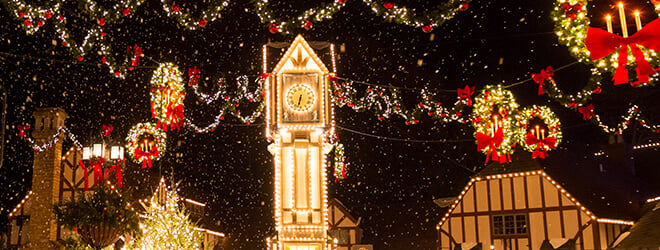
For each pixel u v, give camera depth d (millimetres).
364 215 36531
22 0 11383
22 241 30297
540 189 29328
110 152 17844
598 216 27938
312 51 16391
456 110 16547
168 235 21172
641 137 35219
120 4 11445
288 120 16109
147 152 17234
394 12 10914
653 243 26422
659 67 8383
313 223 16016
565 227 28375
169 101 13242
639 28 7152
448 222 31391
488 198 30516
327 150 16406
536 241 28875
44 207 29328
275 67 16328
